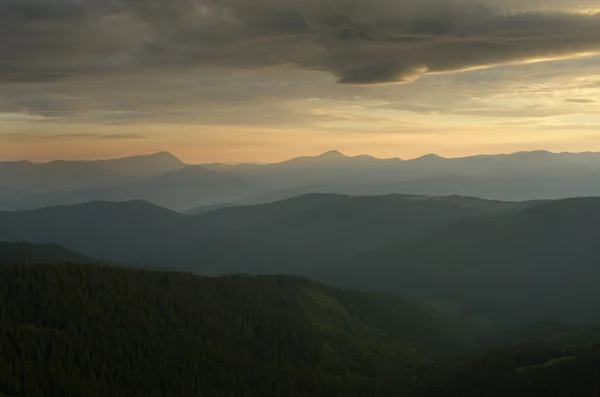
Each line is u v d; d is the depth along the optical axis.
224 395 177.12
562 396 155.88
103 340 184.75
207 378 186.38
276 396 186.00
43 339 170.25
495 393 172.25
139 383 170.88
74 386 152.75
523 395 164.25
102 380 163.12
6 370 147.88
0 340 160.50
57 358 163.75
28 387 145.12
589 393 152.38
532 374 177.25
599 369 163.62
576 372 166.75
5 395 141.50
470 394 182.50
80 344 174.88
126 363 178.38
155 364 184.25
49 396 147.50
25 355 161.00
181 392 171.12
